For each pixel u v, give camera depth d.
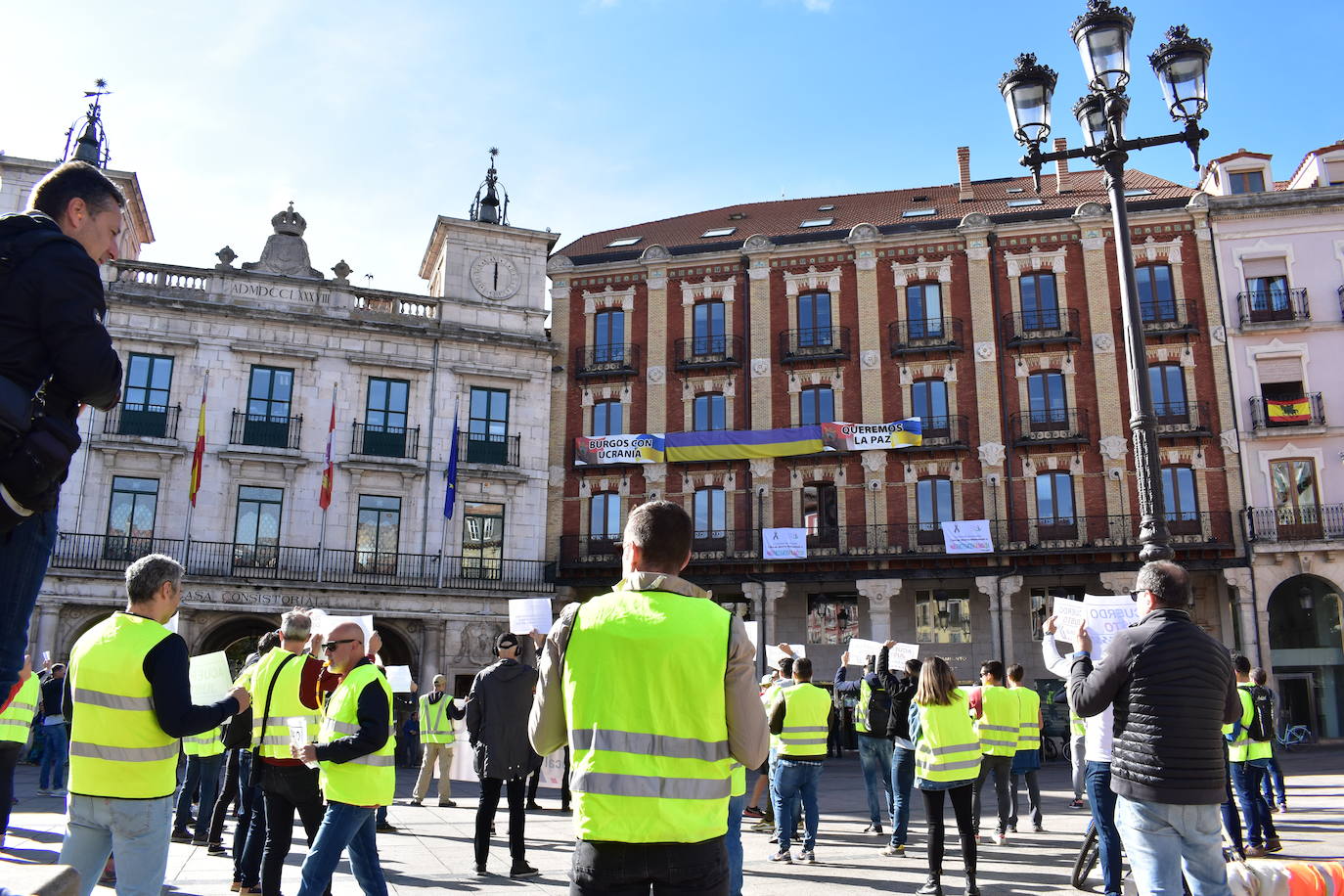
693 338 35.91
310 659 6.88
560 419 35.91
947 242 34.78
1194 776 4.72
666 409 35.44
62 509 28.36
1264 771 10.25
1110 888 7.61
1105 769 7.69
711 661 3.38
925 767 8.28
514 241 35.28
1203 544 30.61
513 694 9.29
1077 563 31.28
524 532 33.19
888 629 31.88
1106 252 33.62
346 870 9.45
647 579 3.59
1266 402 31.81
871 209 40.06
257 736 6.67
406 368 32.69
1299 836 11.22
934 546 32.47
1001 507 32.34
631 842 3.21
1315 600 31.50
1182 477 31.95
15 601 2.90
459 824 13.32
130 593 4.87
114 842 4.57
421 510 31.97
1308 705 30.80
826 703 10.36
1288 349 32.00
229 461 30.20
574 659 3.46
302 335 31.80
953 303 34.41
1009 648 31.09
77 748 4.57
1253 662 30.16
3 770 9.02
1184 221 33.50
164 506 29.44
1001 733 11.50
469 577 32.09
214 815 10.20
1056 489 32.44
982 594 32.81
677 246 36.94
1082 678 5.53
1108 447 32.16
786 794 10.14
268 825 6.64
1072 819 13.53
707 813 3.30
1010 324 33.66
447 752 15.92
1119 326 33.09
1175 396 32.62
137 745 4.58
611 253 38.16
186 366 30.48
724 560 33.06
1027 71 11.27
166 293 30.62
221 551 29.61
